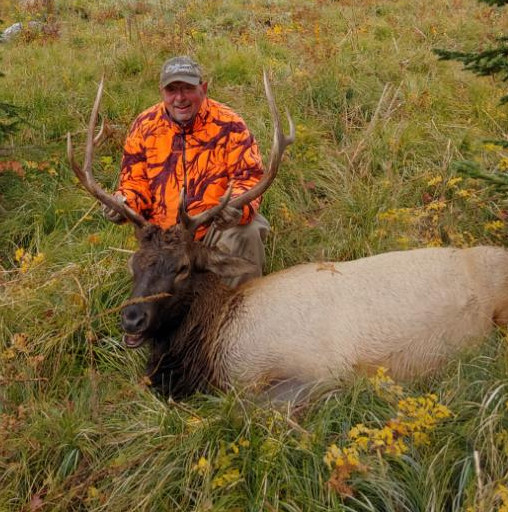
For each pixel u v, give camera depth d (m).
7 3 11.92
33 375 4.22
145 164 4.95
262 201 5.96
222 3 11.48
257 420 3.67
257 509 3.25
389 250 5.44
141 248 4.13
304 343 4.05
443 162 6.38
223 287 4.35
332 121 7.25
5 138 5.96
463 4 11.08
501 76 7.98
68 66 8.48
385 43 9.39
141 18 11.00
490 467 3.29
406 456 3.39
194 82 4.66
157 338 4.36
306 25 10.02
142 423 3.79
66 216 5.79
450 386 3.78
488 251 4.34
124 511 3.40
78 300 4.61
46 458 3.69
